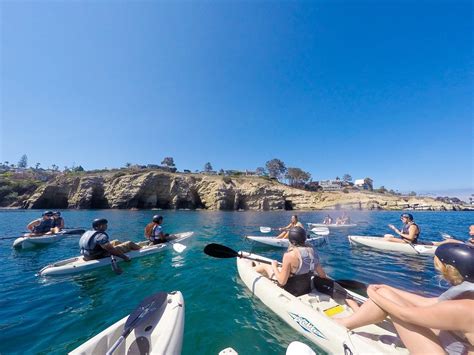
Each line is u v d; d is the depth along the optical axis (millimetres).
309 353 2053
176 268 6039
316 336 2826
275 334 3113
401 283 5191
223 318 3510
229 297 4234
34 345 2918
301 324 3070
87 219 22812
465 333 1691
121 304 4062
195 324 3354
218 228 15945
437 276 5598
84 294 4488
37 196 45031
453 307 1718
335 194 54469
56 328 3303
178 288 4711
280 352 2752
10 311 3812
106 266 6109
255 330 3197
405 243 8156
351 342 2475
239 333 3129
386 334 2645
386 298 2271
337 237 11750
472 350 1706
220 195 46500
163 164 92062
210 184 49406
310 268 3643
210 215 30328
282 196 50406
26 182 56688
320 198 52438
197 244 9312
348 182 104000
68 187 46750
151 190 46625
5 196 52375
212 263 6496
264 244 9195
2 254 7902
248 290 4531
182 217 26484
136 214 31062
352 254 7805
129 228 15414
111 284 4988
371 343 2432
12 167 113000
